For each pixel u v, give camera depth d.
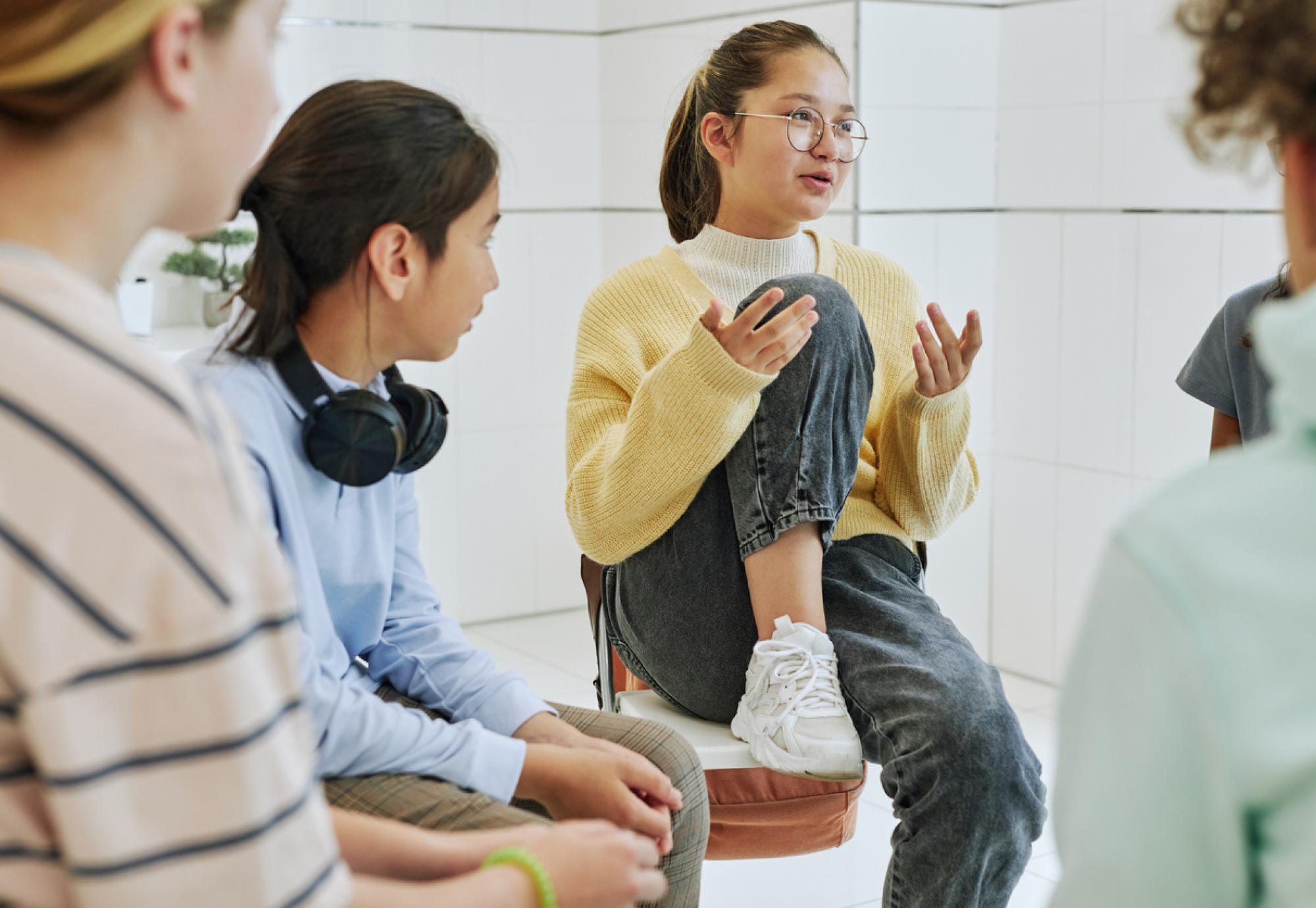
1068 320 3.19
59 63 0.73
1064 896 0.70
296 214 1.28
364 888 0.87
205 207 0.85
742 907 2.31
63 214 0.77
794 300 1.65
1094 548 3.19
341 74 3.49
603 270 3.92
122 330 0.75
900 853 1.53
